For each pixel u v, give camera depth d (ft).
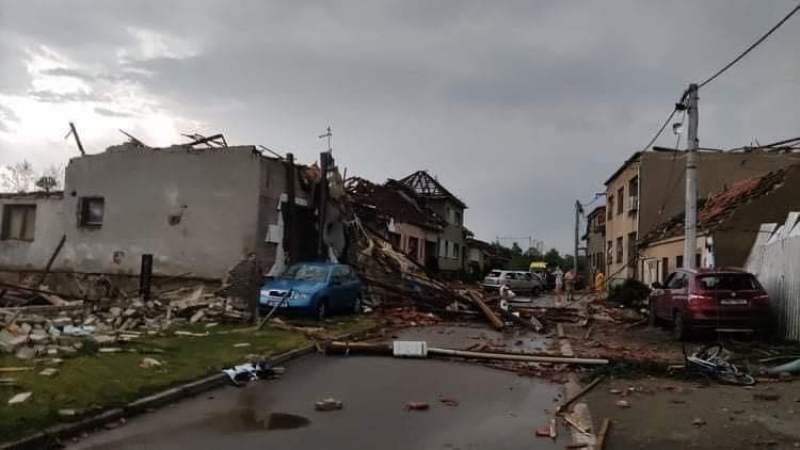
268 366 34.14
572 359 38.14
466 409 27.09
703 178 105.60
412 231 129.80
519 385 32.71
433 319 65.31
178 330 44.60
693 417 24.82
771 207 62.03
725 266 62.08
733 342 44.34
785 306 46.14
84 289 67.21
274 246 64.54
